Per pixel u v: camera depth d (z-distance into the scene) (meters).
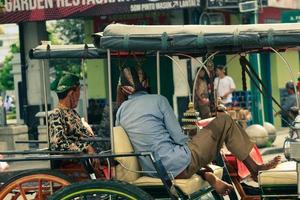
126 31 9.44
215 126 10.02
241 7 26.00
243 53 10.68
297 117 9.26
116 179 9.68
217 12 28.31
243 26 9.42
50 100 27.44
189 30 9.37
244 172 10.73
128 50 9.57
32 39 28.16
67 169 10.71
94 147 12.05
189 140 10.12
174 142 9.86
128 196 9.12
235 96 29.95
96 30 29.55
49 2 26.67
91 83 30.12
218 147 10.05
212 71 11.15
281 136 30.08
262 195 9.90
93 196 9.40
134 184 9.72
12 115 61.41
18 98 30.97
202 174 10.02
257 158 10.84
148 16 27.86
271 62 33.44
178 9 25.25
